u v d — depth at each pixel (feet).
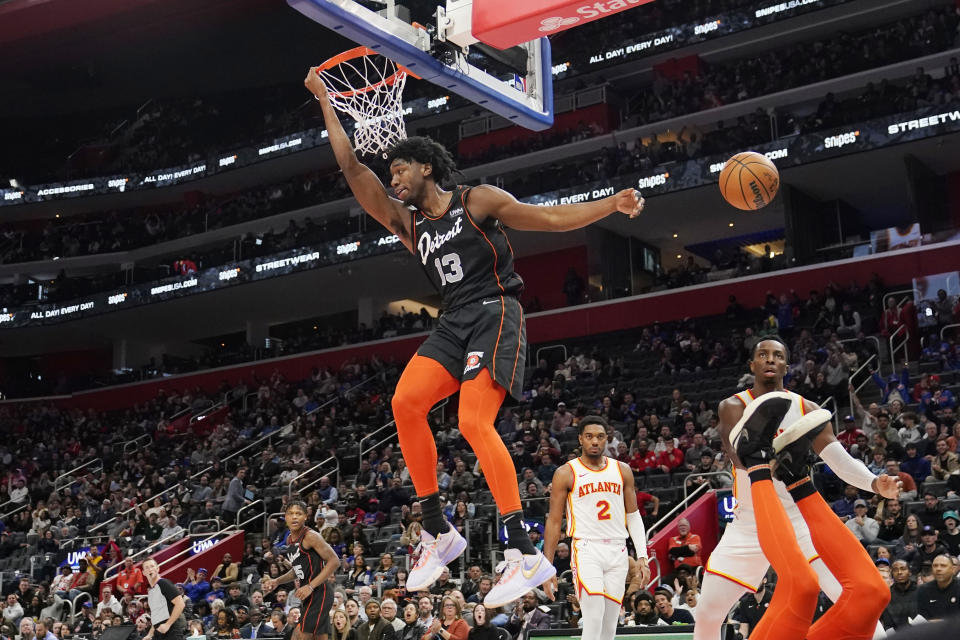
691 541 46.16
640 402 71.61
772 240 103.35
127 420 107.14
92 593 64.80
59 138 133.28
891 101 78.38
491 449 12.34
